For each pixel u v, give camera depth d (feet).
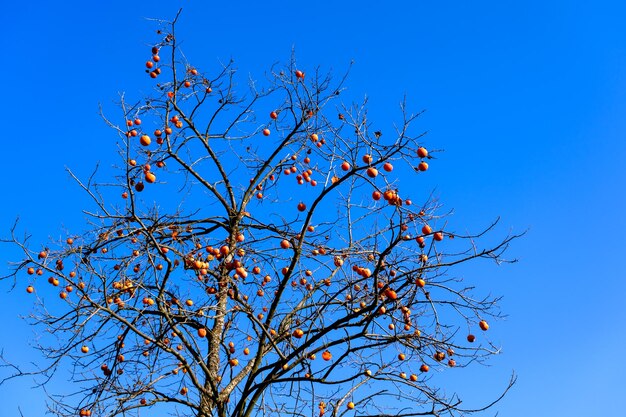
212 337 26.43
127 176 22.66
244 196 30.42
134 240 27.43
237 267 24.70
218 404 23.65
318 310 23.31
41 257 24.73
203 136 29.12
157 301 23.24
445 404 23.02
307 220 24.22
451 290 22.86
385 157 21.26
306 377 23.18
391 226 20.80
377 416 23.22
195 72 28.14
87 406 23.76
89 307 22.41
